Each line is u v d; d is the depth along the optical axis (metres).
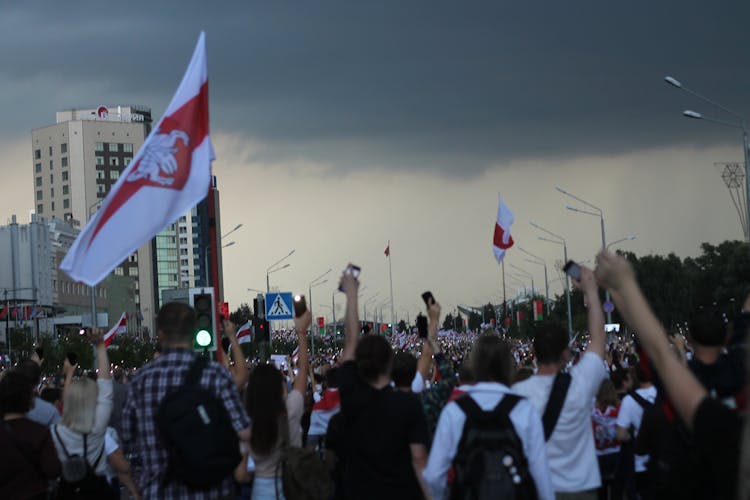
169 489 7.30
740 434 3.84
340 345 134.62
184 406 7.19
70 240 153.25
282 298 33.00
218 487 7.43
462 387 8.89
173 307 7.56
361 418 7.59
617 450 12.10
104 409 10.16
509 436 6.45
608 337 54.03
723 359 6.55
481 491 6.33
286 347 110.62
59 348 82.44
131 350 88.88
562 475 7.55
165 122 9.58
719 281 121.19
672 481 5.34
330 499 9.92
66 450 10.00
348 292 8.24
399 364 9.34
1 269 136.62
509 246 26.36
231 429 7.33
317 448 13.76
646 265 120.94
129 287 170.62
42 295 138.62
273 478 8.92
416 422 7.55
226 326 10.94
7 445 8.96
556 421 7.52
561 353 7.72
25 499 9.05
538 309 105.06
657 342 4.10
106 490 10.19
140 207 9.35
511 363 6.84
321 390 21.20
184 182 9.55
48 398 14.02
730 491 3.87
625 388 14.20
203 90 9.81
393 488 7.53
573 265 7.73
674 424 5.52
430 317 9.55
